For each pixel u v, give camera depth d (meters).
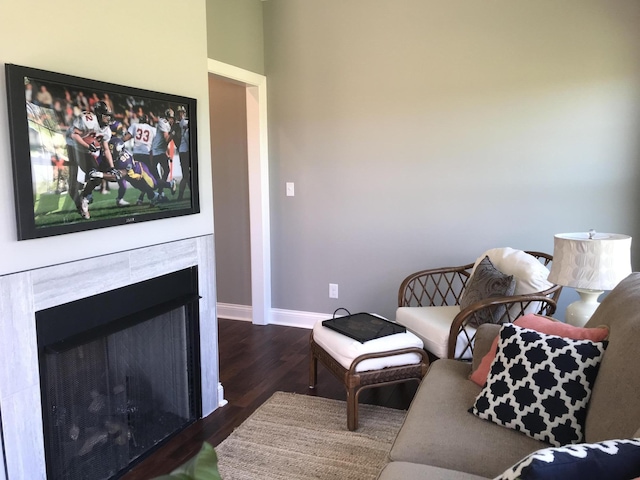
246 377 3.34
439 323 2.95
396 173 3.88
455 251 3.79
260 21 4.06
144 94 2.23
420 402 1.97
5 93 1.67
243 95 4.27
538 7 3.36
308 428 2.63
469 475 1.50
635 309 1.72
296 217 4.25
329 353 2.81
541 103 3.43
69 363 1.99
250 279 4.53
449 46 3.60
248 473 2.24
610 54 3.25
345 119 3.96
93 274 2.03
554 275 2.40
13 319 1.73
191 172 2.58
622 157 3.30
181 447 2.48
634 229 3.33
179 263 2.53
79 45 1.95
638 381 1.48
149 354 2.40
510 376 1.80
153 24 2.33
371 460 2.33
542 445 1.67
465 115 3.63
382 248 4.00
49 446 1.92
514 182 3.57
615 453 1.01
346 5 3.83
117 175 2.11
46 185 1.80
